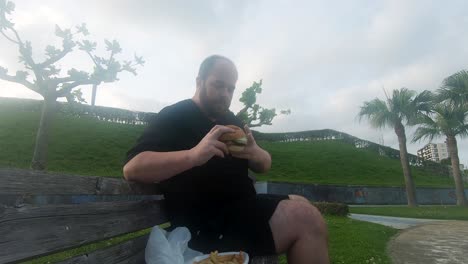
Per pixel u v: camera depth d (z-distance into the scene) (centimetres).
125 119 3628
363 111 2531
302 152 4009
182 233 199
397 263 621
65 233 135
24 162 2028
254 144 240
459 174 2447
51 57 1097
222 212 214
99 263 160
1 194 107
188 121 221
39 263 414
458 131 2472
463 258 687
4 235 107
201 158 181
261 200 215
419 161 4222
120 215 178
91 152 2575
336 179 3247
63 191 136
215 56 240
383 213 1841
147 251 191
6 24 1010
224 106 234
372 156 4144
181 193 214
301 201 228
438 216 1689
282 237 201
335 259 593
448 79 2470
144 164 182
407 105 2362
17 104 3275
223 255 189
